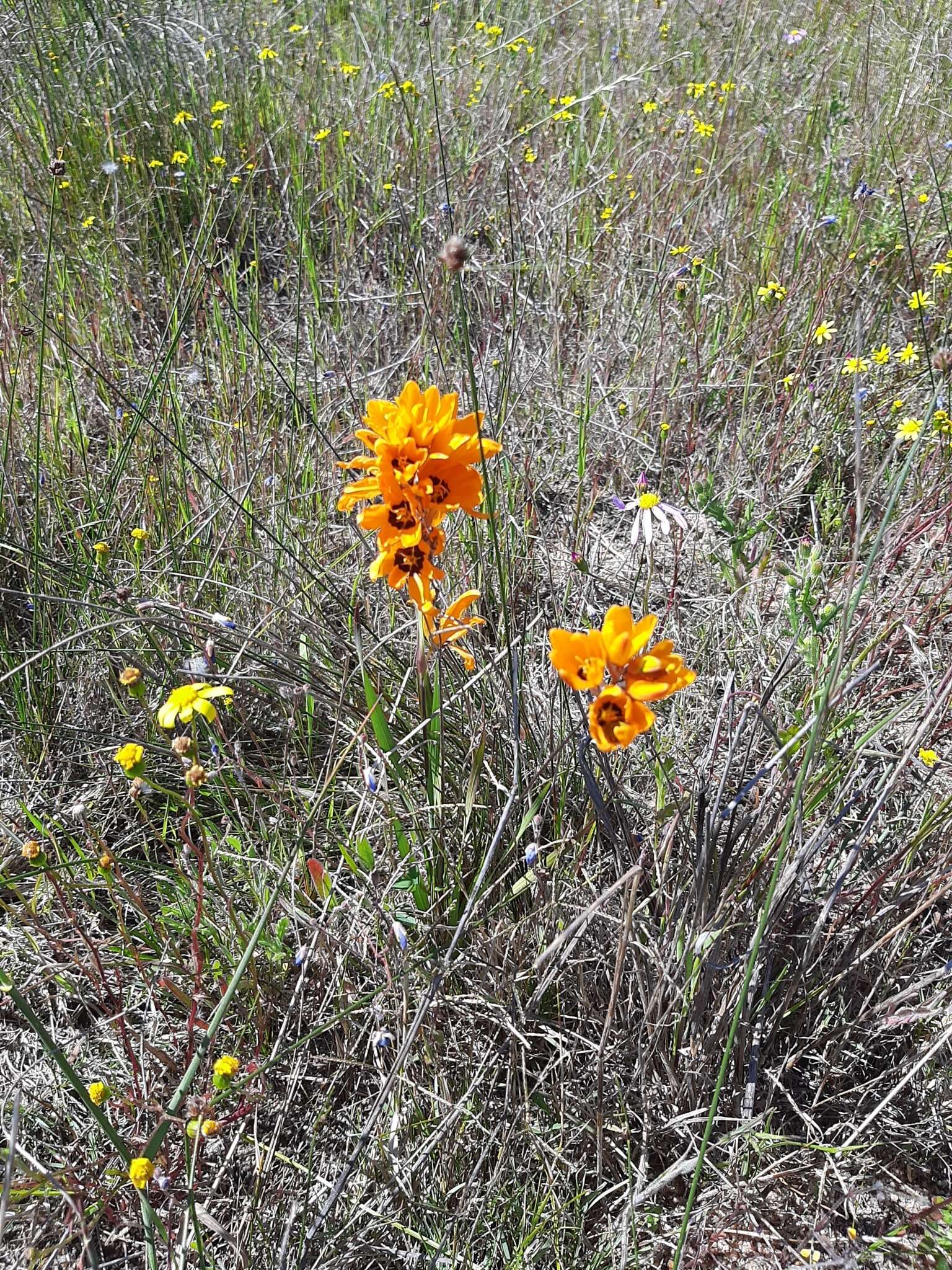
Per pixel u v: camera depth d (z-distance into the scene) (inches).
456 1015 34.8
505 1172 32.1
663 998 33.5
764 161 77.9
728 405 57.6
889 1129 34.0
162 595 42.3
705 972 32.9
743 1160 32.9
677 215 68.9
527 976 33.2
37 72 79.4
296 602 43.5
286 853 37.1
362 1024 34.3
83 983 36.0
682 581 49.5
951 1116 33.9
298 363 59.7
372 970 35.0
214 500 49.1
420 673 33.5
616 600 47.7
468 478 29.4
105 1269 31.0
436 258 66.1
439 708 34.1
